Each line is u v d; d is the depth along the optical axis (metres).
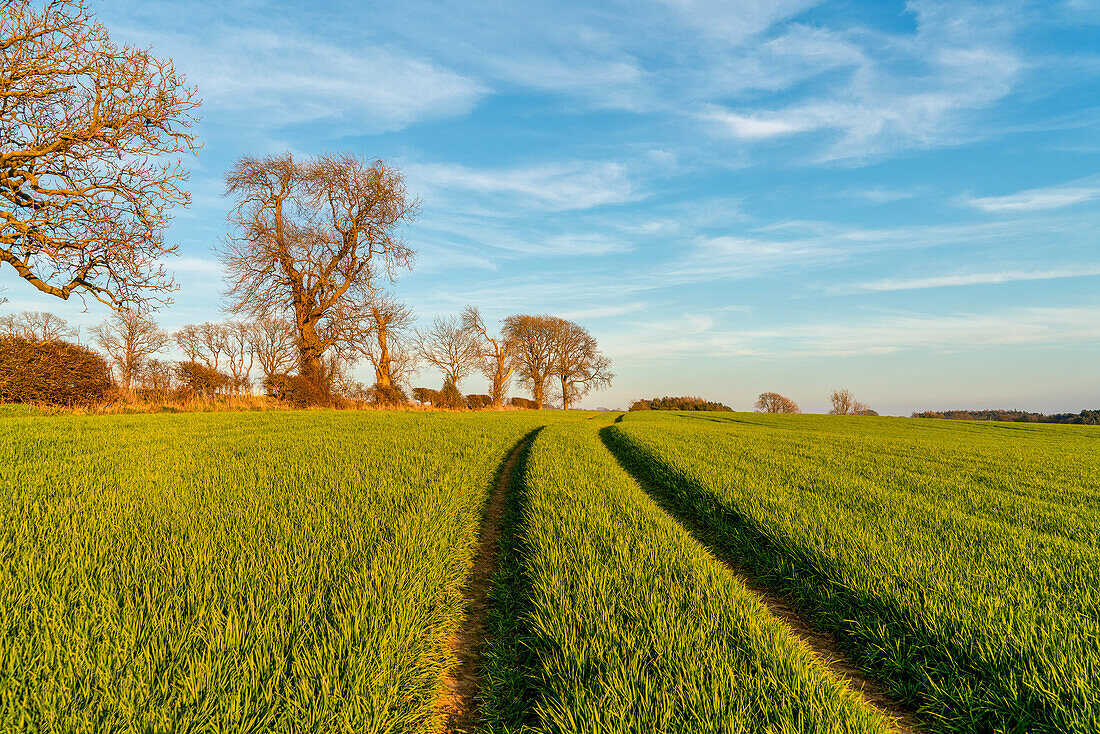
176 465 8.91
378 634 3.10
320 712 2.44
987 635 3.43
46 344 21.67
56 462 8.77
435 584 4.17
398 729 2.62
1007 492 9.30
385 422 20.17
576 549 5.12
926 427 43.91
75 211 16.88
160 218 17.89
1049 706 2.79
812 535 5.68
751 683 2.83
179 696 2.56
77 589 3.68
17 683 2.53
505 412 47.03
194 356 61.69
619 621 3.55
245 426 16.50
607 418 46.66
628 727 2.47
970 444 22.39
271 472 8.49
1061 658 3.08
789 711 2.61
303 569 4.15
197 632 3.09
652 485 10.25
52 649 2.85
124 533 5.10
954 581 4.39
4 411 18.66
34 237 16.05
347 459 9.99
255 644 2.96
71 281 17.19
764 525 6.20
